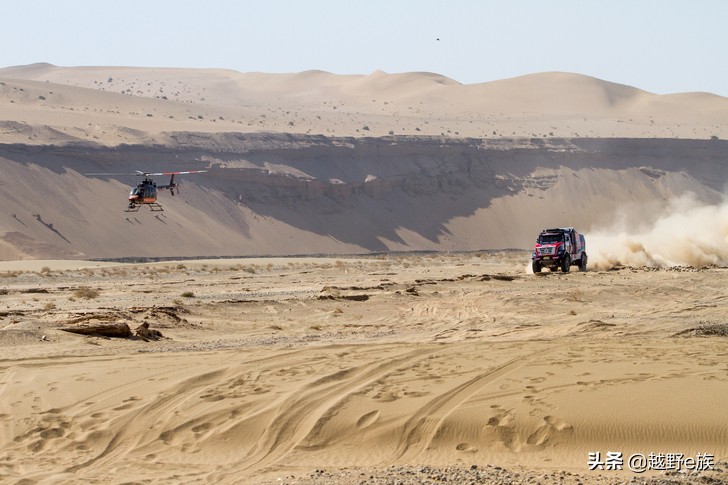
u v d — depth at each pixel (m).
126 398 37.94
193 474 30.14
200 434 33.91
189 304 90.81
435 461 30.91
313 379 40.16
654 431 31.66
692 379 37.16
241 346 55.94
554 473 28.83
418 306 86.44
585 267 138.12
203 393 38.31
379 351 48.28
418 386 38.28
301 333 66.38
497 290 101.00
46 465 31.12
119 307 89.38
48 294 116.81
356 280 136.12
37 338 56.00
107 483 29.09
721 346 47.66
